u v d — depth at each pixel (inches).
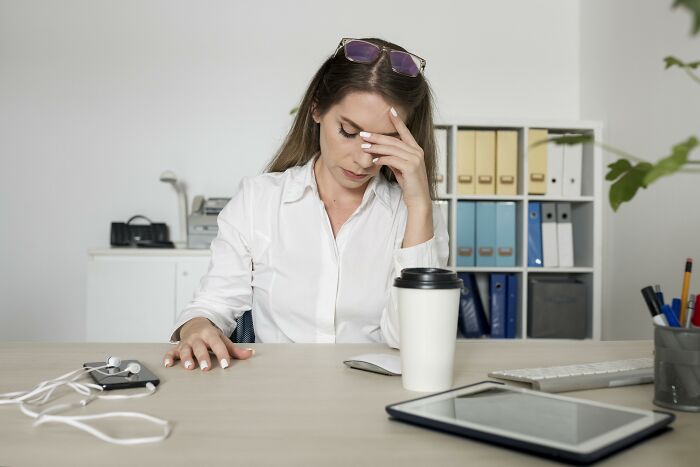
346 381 35.3
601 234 130.8
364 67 50.2
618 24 127.6
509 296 129.0
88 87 137.6
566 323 128.3
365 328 59.5
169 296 116.3
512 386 32.8
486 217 128.3
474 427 24.7
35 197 137.0
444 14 142.9
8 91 136.6
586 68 142.2
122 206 137.9
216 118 139.1
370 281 59.1
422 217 50.8
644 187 23.6
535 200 133.0
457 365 39.9
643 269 119.0
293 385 34.3
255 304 60.9
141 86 138.3
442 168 127.6
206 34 139.0
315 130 61.9
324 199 60.4
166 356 39.5
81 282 137.3
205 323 46.3
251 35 139.6
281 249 59.1
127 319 115.9
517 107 144.4
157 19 138.5
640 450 24.1
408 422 27.4
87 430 25.2
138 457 23.3
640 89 119.8
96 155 137.7
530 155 128.3
